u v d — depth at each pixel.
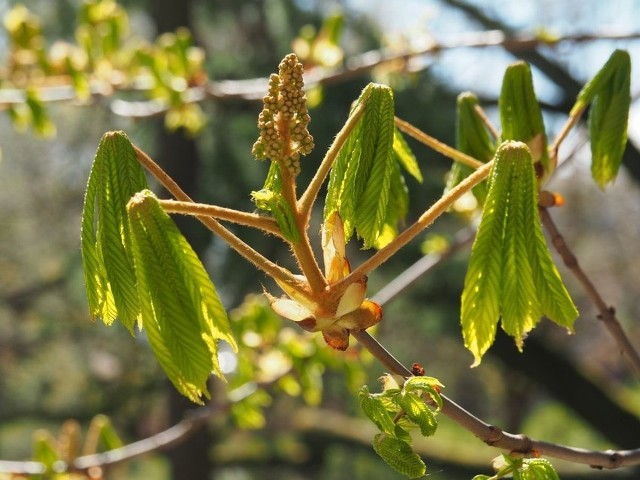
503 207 0.61
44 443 1.35
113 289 0.61
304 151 0.60
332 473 4.61
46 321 4.76
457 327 3.56
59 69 1.69
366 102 0.64
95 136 5.19
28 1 3.86
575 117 0.78
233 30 4.05
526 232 0.61
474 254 0.62
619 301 6.46
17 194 5.48
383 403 0.61
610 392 3.76
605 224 6.29
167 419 3.94
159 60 1.66
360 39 3.68
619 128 0.79
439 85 3.34
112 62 1.70
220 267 3.45
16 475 1.33
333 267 0.63
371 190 0.64
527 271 0.61
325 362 1.57
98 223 0.62
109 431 1.43
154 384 4.57
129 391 4.60
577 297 5.34
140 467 4.61
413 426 0.61
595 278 6.46
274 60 3.73
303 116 0.60
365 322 0.62
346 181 0.65
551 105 3.16
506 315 0.62
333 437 4.65
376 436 0.61
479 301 0.62
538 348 3.66
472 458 4.14
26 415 4.77
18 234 5.42
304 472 4.75
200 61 1.67
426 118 3.24
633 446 3.64
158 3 3.62
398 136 0.76
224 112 3.54
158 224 0.58
